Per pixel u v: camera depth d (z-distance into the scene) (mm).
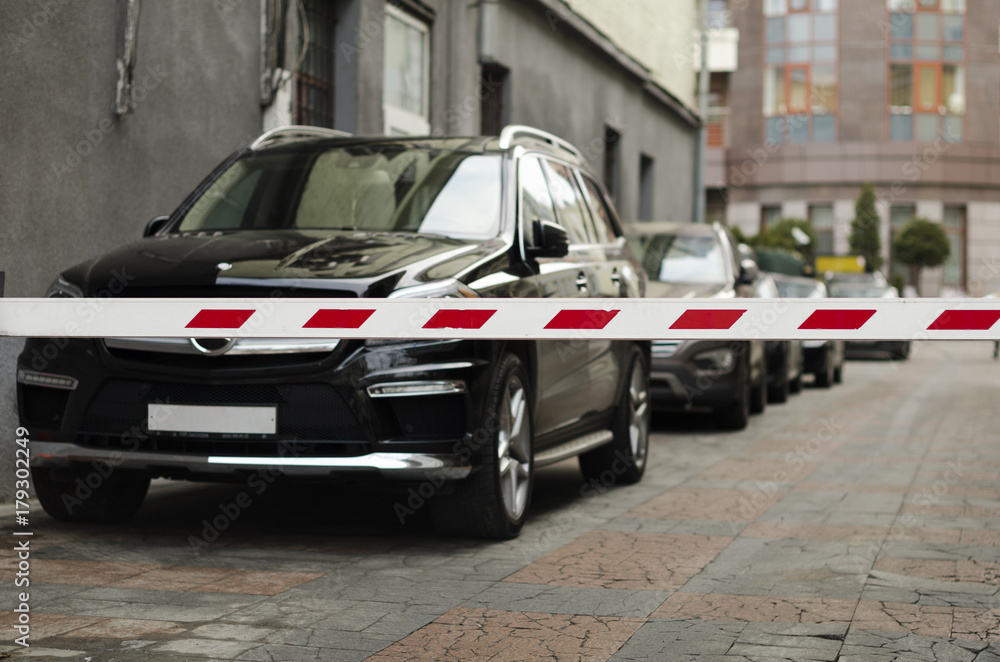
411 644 3652
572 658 3523
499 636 3762
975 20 56906
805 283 19656
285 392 4824
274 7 9203
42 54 6730
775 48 57625
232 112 8797
